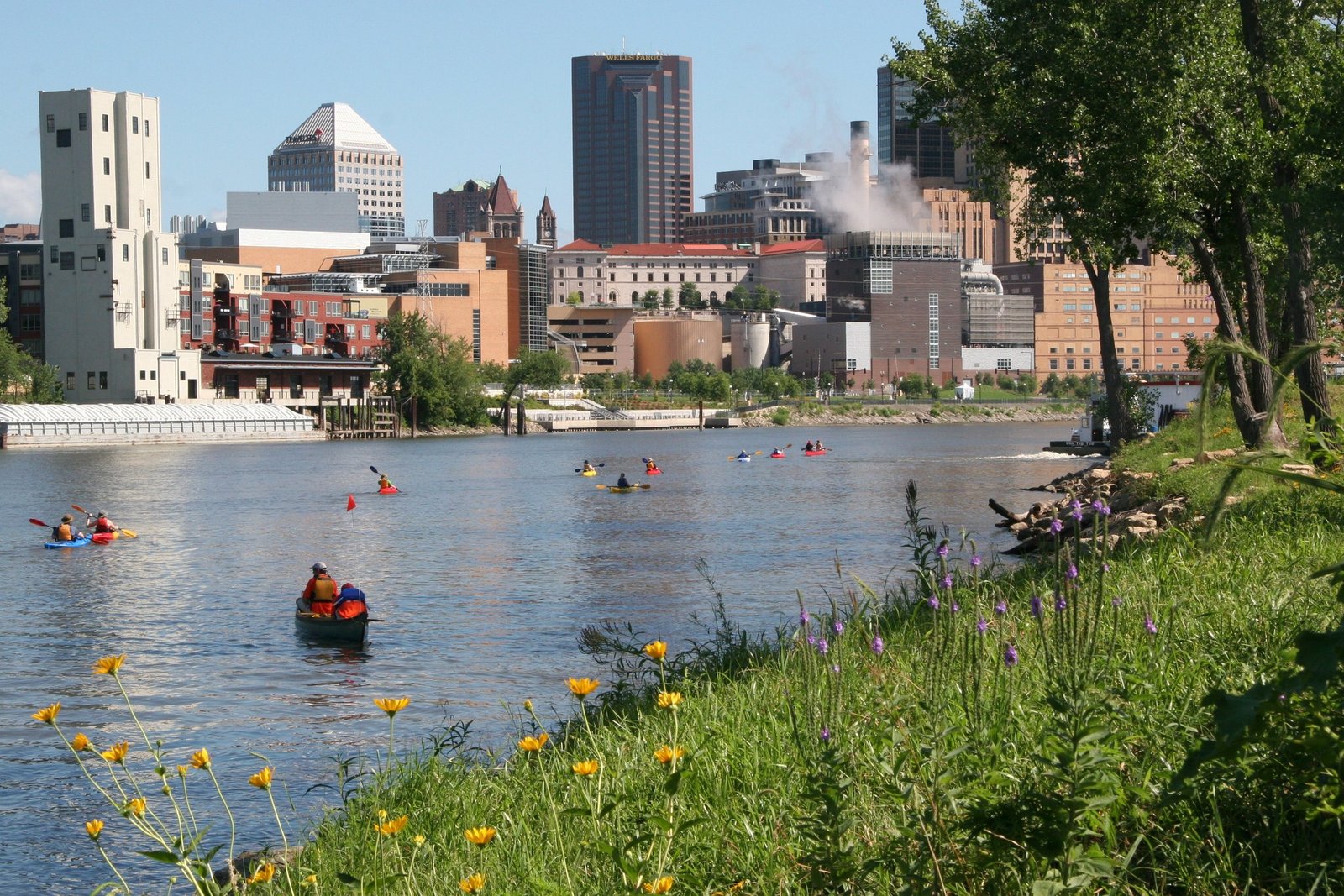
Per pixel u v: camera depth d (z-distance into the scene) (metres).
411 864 10.58
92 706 29.45
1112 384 66.75
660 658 11.67
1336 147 42.41
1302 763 7.58
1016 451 156.12
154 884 17.77
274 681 31.97
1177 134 44.59
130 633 39.84
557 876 10.27
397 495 99.00
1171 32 44.62
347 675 32.44
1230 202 46.38
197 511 85.75
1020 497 80.19
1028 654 12.88
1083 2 48.78
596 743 14.62
